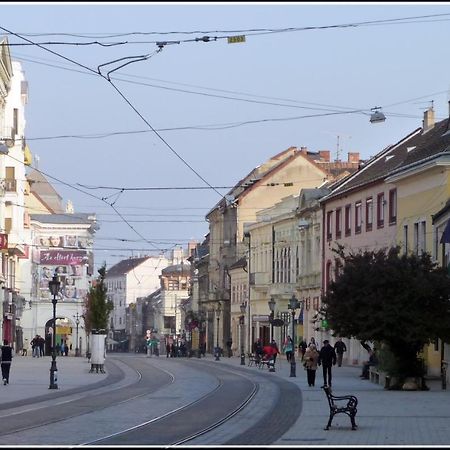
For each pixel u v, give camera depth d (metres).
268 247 105.25
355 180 79.31
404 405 36.25
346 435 26.02
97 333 66.12
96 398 40.69
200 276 144.00
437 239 55.41
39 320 119.62
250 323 109.94
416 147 69.69
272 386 50.19
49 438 24.89
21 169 95.62
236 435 26.09
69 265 116.69
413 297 45.06
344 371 67.56
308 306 90.69
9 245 92.75
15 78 94.56
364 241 74.94
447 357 47.38
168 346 117.75
